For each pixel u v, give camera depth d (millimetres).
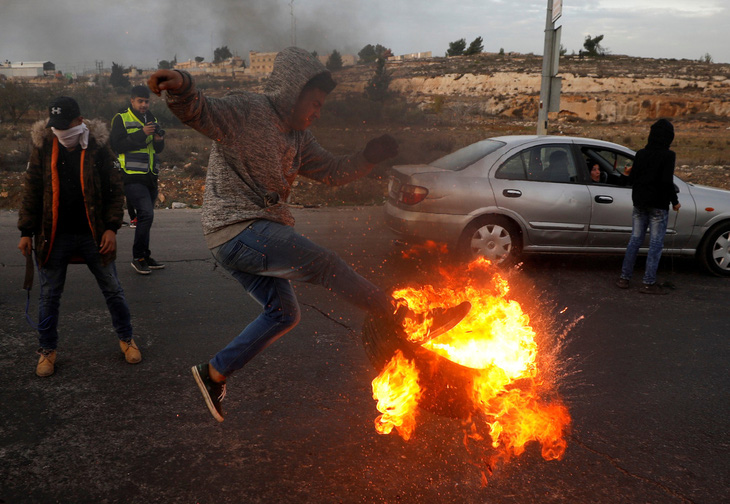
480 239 6766
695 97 52656
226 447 2973
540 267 7254
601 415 3486
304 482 2691
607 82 57875
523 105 51125
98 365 3936
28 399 3426
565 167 6988
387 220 7066
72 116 3541
